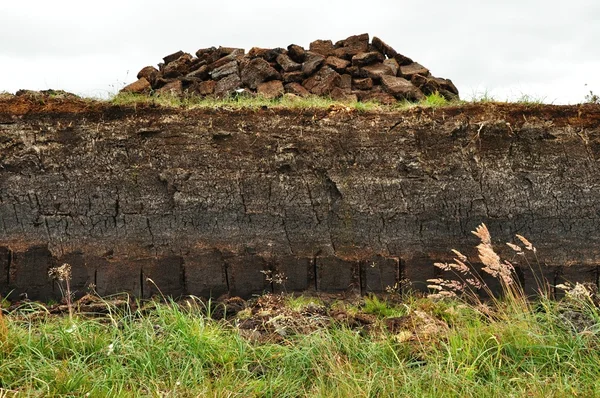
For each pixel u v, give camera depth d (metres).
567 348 5.28
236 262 7.85
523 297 6.48
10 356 5.04
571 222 7.96
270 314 6.36
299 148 8.21
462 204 8.02
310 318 6.02
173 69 11.27
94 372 4.96
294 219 8.02
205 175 8.12
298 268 7.84
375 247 7.91
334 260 7.85
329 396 4.75
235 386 4.91
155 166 8.16
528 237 7.93
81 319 6.23
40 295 7.78
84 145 8.23
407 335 5.62
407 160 8.15
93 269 7.82
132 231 7.97
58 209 8.02
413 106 8.45
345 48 11.59
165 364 5.15
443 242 7.92
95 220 8.01
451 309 6.46
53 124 8.29
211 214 8.02
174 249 7.90
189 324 5.70
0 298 7.64
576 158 8.12
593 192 8.02
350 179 8.12
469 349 5.23
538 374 4.99
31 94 8.46
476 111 8.30
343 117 8.34
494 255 6.07
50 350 5.20
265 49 11.30
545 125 8.23
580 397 4.64
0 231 7.95
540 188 8.04
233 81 10.64
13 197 8.05
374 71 10.87
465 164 8.12
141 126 8.30
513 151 8.16
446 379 4.87
